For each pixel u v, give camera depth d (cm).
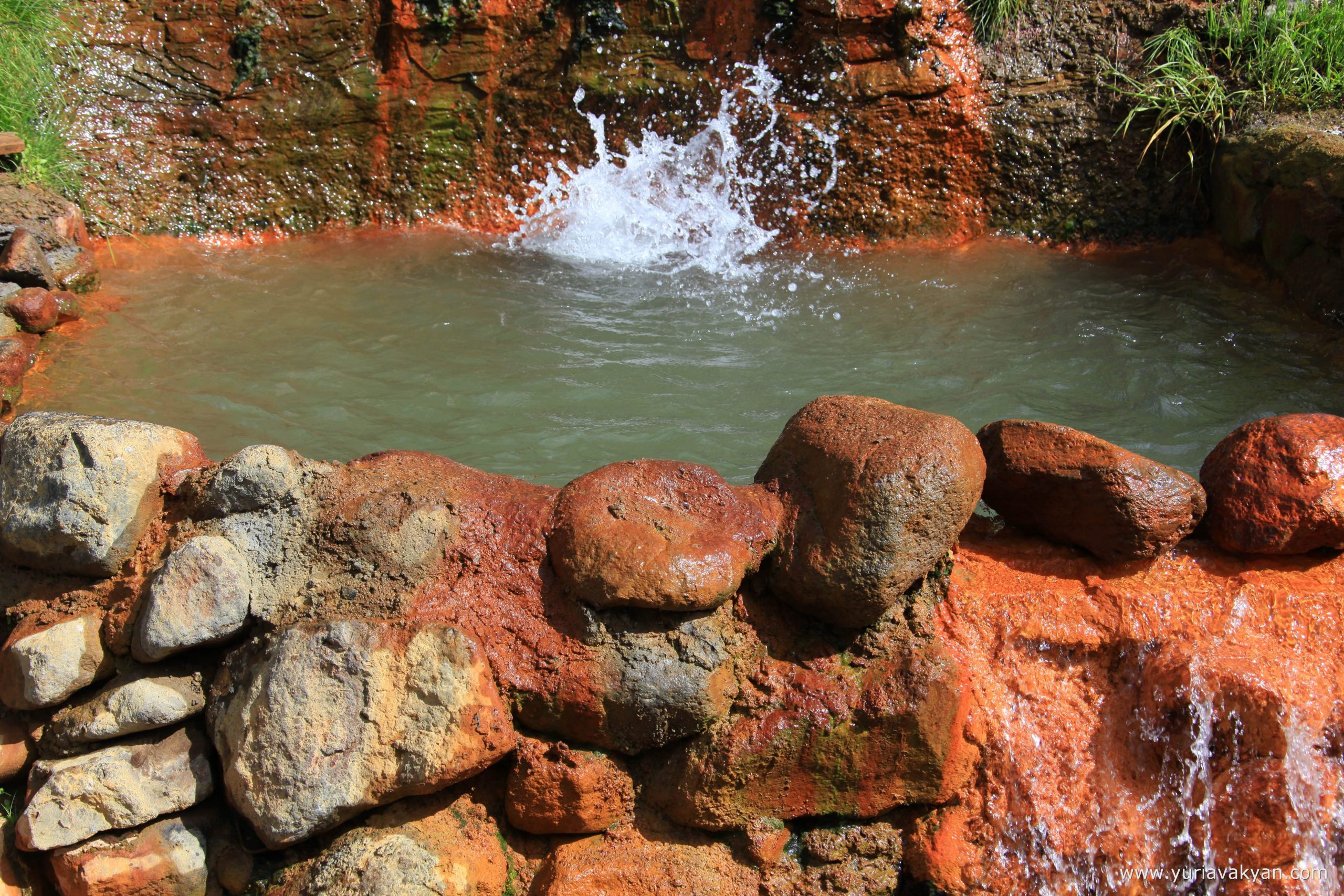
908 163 837
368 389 594
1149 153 821
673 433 561
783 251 828
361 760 334
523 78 843
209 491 361
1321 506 383
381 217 847
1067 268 790
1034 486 393
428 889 328
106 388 577
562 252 817
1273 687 365
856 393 605
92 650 354
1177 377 621
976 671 370
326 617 345
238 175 812
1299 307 701
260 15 805
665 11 834
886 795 370
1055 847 372
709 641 353
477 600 353
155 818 343
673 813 360
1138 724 380
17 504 368
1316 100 782
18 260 630
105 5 791
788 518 369
